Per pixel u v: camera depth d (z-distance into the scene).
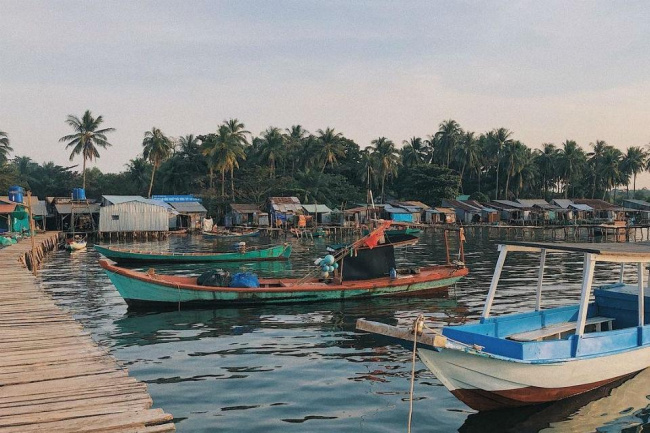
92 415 7.01
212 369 11.55
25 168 93.00
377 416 9.01
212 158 71.56
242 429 8.46
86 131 66.12
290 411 9.21
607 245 11.10
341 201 80.50
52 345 10.48
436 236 61.66
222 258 34.25
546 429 8.53
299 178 80.12
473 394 8.91
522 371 8.71
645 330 10.32
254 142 85.88
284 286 19.11
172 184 81.38
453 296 20.62
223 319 16.55
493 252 40.94
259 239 57.28
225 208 73.38
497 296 20.72
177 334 14.70
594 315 12.53
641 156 96.62
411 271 21.62
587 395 9.88
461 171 98.75
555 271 29.22
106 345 13.58
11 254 30.41
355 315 17.11
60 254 39.97
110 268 17.69
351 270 20.30
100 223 56.12
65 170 92.38
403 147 97.88
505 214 83.75
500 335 10.48
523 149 94.44
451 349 8.20
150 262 33.50
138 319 16.61
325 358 12.36
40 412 7.08
